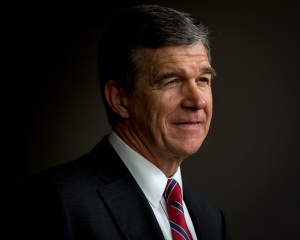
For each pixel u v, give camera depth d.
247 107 5.14
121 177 2.31
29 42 5.33
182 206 2.40
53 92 5.32
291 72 5.09
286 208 5.05
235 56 5.18
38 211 2.06
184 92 2.26
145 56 2.26
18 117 5.25
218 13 5.23
